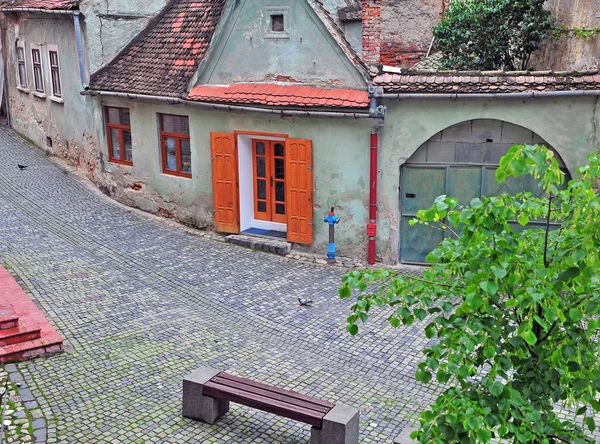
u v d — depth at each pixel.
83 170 20.11
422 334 11.02
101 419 8.22
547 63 15.53
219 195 15.58
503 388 4.55
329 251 14.27
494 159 13.21
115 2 17.72
